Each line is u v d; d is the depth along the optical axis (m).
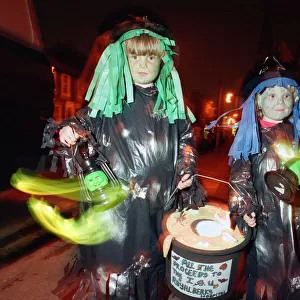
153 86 2.06
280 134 2.01
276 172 1.74
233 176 1.99
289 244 1.94
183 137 2.17
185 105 2.21
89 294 1.99
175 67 2.12
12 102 4.21
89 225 1.98
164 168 1.99
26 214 4.20
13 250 3.29
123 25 1.90
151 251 1.98
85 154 1.87
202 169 8.84
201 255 1.67
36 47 4.66
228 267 1.73
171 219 1.98
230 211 1.93
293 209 1.98
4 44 3.98
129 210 1.93
